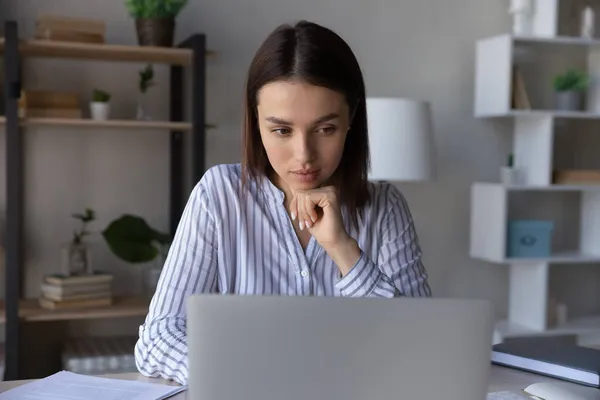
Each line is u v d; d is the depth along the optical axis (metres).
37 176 3.15
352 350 0.89
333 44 1.30
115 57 3.08
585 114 3.58
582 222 3.97
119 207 3.27
